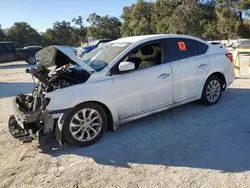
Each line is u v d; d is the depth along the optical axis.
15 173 3.24
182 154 3.47
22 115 3.57
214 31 32.12
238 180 2.81
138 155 3.53
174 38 4.86
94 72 3.97
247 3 26.50
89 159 3.50
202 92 5.24
